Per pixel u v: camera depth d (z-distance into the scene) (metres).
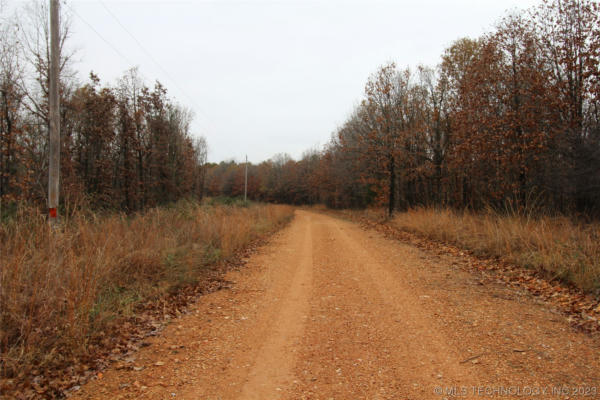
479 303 6.21
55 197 8.91
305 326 5.39
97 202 19.06
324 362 4.18
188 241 10.66
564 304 5.96
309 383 3.70
